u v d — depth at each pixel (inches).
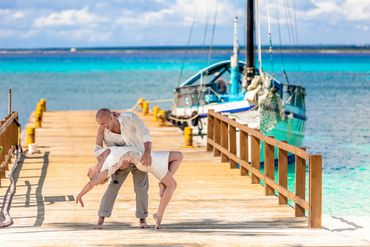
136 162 633.0
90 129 1669.5
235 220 713.6
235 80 1670.8
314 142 1829.5
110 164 626.2
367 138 1910.7
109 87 5206.7
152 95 4352.9
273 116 1368.1
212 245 586.2
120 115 628.7
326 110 2938.0
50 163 1119.0
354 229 741.3
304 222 703.1
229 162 1099.3
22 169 1056.8
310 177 669.3
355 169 1371.8
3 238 610.9
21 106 3432.6
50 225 685.9
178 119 1658.5
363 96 3868.1
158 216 662.5
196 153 1234.0
